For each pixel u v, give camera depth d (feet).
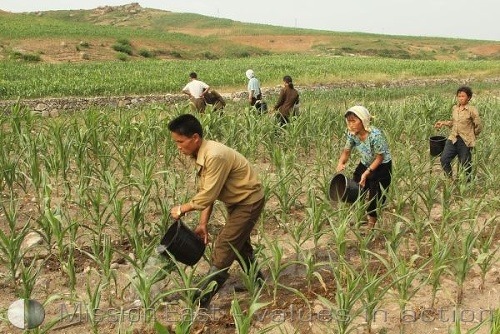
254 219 14.89
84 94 66.59
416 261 18.42
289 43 322.55
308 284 16.14
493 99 55.21
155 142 29.07
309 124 34.30
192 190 25.52
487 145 30.25
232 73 99.14
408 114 41.75
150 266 15.56
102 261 17.71
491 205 21.90
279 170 25.02
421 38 397.60
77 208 22.59
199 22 422.00
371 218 20.56
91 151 29.66
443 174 28.19
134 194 24.56
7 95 61.62
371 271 17.66
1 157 22.97
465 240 15.43
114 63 132.67
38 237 19.15
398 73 108.17
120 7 468.75
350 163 27.58
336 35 375.45
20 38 171.12
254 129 30.91
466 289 16.70
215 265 14.78
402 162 25.55
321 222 18.03
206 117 31.32
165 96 66.69
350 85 90.58
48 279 16.74
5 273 16.93
